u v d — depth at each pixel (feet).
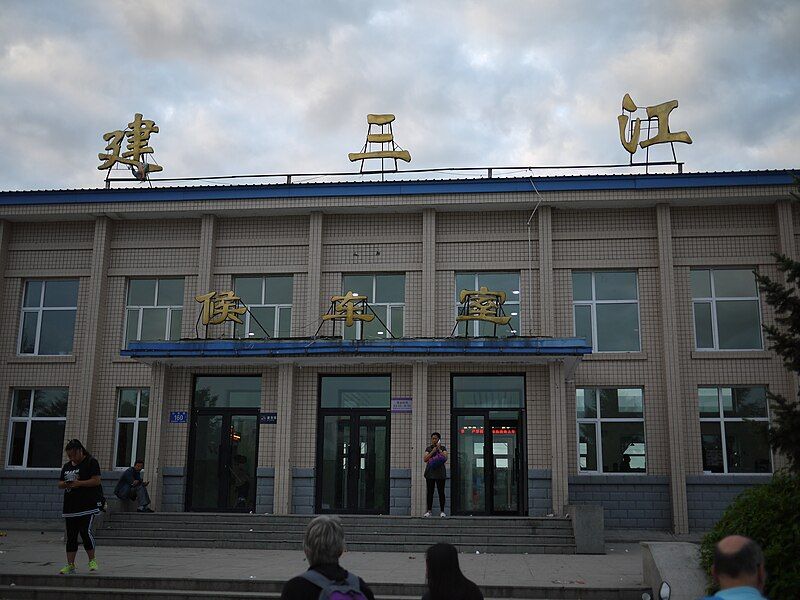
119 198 75.56
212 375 72.49
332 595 16.01
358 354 66.44
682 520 65.98
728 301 71.10
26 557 49.32
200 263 74.90
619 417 70.18
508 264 72.59
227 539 58.54
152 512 64.28
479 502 67.97
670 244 70.64
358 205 73.05
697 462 67.67
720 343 70.49
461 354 65.62
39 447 75.41
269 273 75.20
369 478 69.36
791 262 35.17
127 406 75.15
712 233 71.26
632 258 71.82
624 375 70.08
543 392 67.82
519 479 68.03
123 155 77.71
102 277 76.13
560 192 71.20
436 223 74.08
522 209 73.36
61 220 78.38
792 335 35.22
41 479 73.67
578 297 72.43
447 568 17.83
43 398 76.38
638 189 70.59
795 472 32.83
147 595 38.70
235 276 76.18
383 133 76.02
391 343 66.28
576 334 71.92
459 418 69.46
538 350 64.69
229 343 67.72
